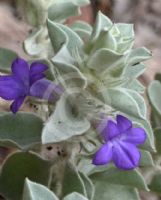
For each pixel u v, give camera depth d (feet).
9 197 0.96
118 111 0.83
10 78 0.84
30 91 0.83
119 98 0.81
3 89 0.83
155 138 1.06
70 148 0.90
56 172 0.93
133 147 0.83
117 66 0.79
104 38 0.77
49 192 0.78
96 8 1.71
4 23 1.51
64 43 0.80
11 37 1.49
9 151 1.21
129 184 0.97
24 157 0.94
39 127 0.93
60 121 0.80
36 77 0.83
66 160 0.92
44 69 0.84
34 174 0.94
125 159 0.81
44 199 0.78
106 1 1.73
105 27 0.80
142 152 0.97
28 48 1.02
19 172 0.95
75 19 1.61
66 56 0.80
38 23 1.03
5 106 1.31
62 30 0.83
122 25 0.86
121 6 1.77
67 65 0.78
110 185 1.00
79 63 0.80
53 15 1.03
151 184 1.08
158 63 1.65
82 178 0.93
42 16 1.02
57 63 0.78
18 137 0.92
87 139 0.87
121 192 1.00
